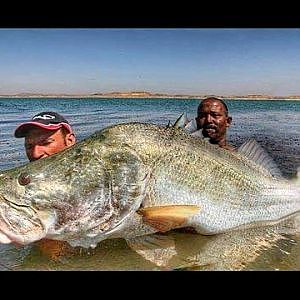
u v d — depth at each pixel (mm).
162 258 1143
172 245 1200
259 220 1322
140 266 1105
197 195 1231
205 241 1232
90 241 1161
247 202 1300
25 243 1100
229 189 1275
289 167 1649
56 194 1116
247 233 1291
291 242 1245
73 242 1153
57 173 1135
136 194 1165
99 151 1166
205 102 1575
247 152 1359
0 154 1781
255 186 1318
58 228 1125
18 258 1114
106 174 1150
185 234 1255
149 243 1196
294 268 1109
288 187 1369
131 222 1176
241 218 1293
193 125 1293
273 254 1177
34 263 1101
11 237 1085
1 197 1091
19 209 1095
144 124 1229
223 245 1215
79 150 1168
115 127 1206
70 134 1408
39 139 1365
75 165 1146
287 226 1351
